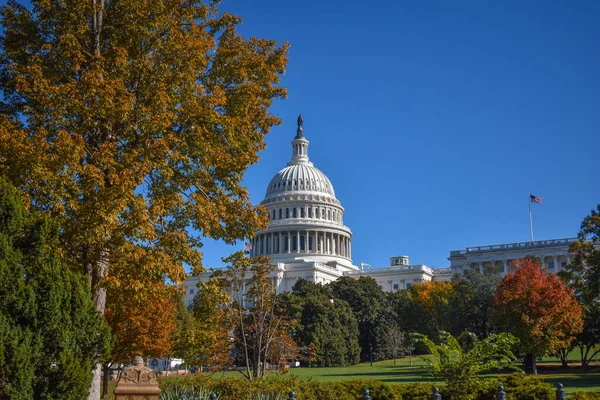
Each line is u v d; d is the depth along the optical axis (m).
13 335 16.25
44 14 27.48
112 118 25.61
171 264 24.73
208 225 27.36
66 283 18.02
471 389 24.81
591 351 101.69
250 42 32.22
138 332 47.84
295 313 105.69
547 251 155.75
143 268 23.80
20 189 23.08
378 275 185.00
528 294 66.19
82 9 26.53
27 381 16.12
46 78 26.44
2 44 28.09
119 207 23.23
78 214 23.42
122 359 48.69
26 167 22.48
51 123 24.81
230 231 30.47
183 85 27.53
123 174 23.61
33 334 16.89
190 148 27.88
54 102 24.52
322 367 103.12
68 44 25.47
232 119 28.36
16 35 27.83
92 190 23.80
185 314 77.06
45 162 22.91
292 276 176.50
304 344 104.00
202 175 28.09
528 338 64.88
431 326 110.12
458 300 90.69
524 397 29.84
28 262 17.70
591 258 65.00
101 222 23.55
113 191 23.22
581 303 75.81
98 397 23.86
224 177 30.42
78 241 24.12
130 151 25.83
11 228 17.48
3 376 15.89
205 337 37.44
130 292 25.69
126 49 27.56
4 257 16.92
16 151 22.55
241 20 31.92
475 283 90.38
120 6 27.72
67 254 24.88
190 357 37.91
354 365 109.94
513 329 65.75
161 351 51.44
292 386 28.22
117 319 46.44
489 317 77.88
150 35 27.20
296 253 191.25
